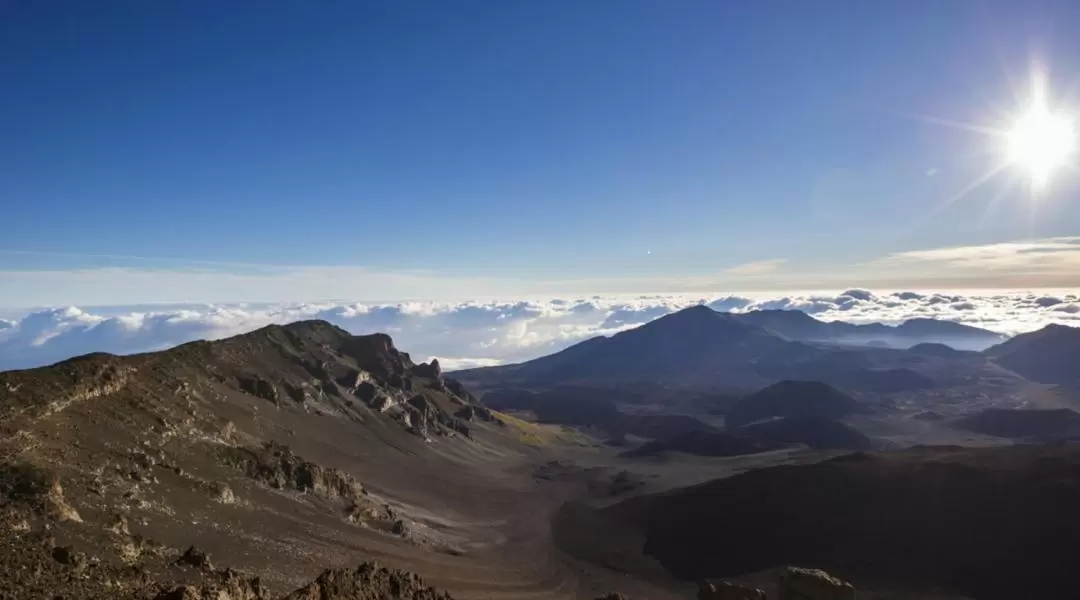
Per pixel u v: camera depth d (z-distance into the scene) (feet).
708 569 347.15
